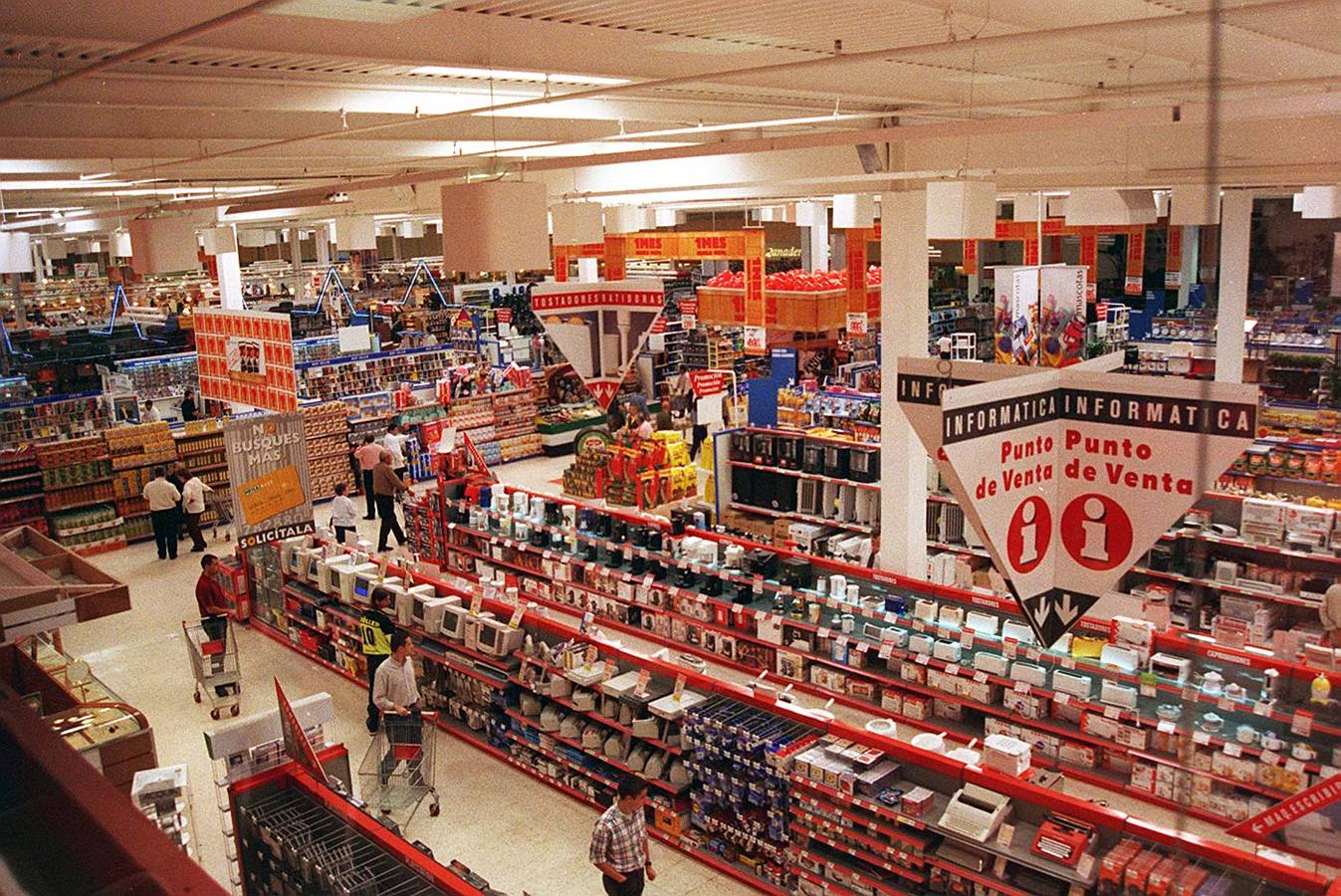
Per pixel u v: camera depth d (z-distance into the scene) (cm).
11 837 107
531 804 888
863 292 1485
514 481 1992
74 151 905
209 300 2906
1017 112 1062
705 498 1498
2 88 601
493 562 1422
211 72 612
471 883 598
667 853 806
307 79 639
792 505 1387
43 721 138
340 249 1673
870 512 1301
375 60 562
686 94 823
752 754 732
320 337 2377
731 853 775
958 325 2717
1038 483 437
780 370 1436
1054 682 863
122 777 696
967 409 408
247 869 664
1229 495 998
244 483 1067
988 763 644
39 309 3145
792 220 2203
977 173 1075
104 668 1197
